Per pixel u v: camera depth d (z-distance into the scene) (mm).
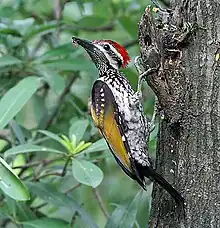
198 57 8344
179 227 8328
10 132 11461
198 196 8195
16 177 8328
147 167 9039
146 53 8414
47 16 14258
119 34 14039
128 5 13969
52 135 9602
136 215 10102
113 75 10227
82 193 12359
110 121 9641
